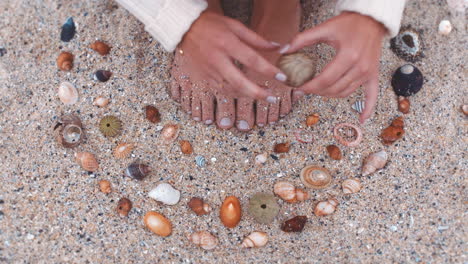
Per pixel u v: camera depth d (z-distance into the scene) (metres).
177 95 0.81
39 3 0.88
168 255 0.75
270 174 0.79
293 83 0.69
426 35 0.86
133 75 0.83
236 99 0.79
